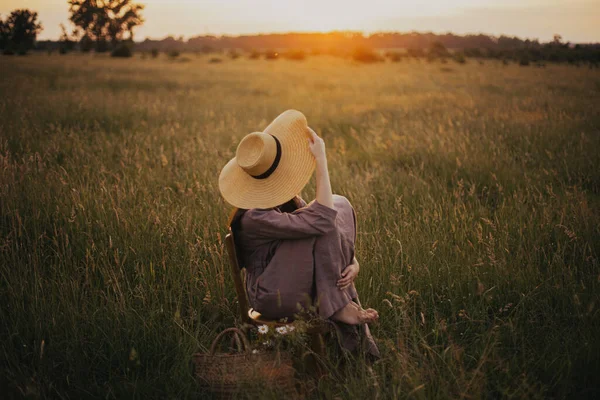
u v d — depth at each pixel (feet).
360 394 8.58
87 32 305.12
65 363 9.84
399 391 8.16
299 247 9.33
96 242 13.88
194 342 10.20
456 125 34.12
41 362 9.50
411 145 27.48
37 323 10.46
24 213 15.24
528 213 16.31
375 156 27.04
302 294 9.31
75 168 20.25
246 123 37.81
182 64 148.77
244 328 9.37
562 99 48.67
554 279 12.07
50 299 11.42
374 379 8.57
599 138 27.48
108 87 63.46
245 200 9.54
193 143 26.05
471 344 10.23
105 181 17.87
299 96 60.80
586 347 9.56
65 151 23.34
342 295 9.42
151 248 13.25
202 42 522.47
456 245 13.75
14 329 10.33
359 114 44.50
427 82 82.99
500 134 29.84
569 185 19.47
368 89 71.46
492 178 20.56
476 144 26.43
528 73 102.68
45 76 76.07
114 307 11.01
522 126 32.58
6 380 8.84
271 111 46.21
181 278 12.62
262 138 9.30
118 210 14.69
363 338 9.85
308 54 276.41
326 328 9.17
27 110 35.45
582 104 44.24
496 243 13.99
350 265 9.76
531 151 25.39
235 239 10.00
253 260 9.87
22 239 13.85
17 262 12.64
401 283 12.09
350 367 9.14
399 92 66.08
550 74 97.40
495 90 64.64
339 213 10.20
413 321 10.53
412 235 14.29
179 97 55.88
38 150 23.47
